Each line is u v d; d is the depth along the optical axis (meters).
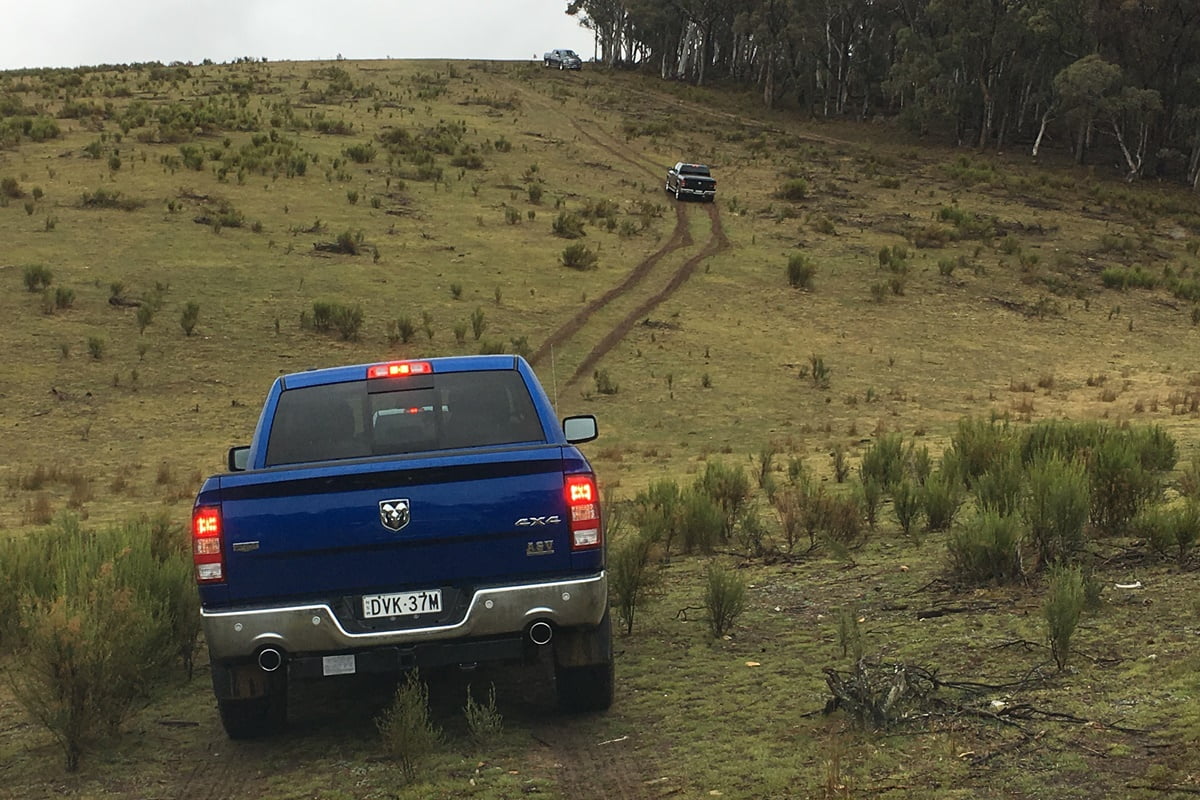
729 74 132.62
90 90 75.94
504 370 6.50
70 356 28.20
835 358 32.94
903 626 7.36
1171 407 24.59
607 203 53.03
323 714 6.62
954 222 56.12
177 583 7.85
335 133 64.25
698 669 6.89
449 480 5.54
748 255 46.12
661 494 13.58
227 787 5.44
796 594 8.84
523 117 82.50
